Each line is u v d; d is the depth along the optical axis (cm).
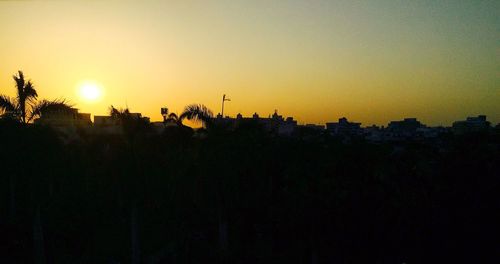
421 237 1909
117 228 2916
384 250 1897
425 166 2061
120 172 2186
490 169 1898
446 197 1917
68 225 2691
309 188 1834
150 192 2250
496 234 1820
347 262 1933
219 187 2198
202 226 2919
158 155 2312
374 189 1864
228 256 2294
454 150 2120
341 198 1756
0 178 2342
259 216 2400
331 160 1969
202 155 2230
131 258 2322
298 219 1819
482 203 1856
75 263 2214
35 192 1970
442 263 1903
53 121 2286
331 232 1798
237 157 2162
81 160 3088
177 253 2414
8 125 1844
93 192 3186
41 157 1880
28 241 2345
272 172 2250
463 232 1872
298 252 2219
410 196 1906
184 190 2369
